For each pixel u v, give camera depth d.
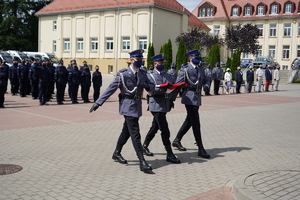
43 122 10.72
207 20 60.34
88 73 17.22
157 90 6.57
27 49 57.62
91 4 45.59
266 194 4.52
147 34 41.03
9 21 55.47
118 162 6.51
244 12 58.75
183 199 4.66
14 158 6.59
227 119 12.17
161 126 6.59
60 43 48.25
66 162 6.41
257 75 26.58
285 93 25.53
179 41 42.53
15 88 20.33
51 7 49.19
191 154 7.22
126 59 42.84
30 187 5.04
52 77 17.72
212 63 37.28
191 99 6.99
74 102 16.86
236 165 6.36
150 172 5.81
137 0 41.72
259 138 8.89
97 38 45.41
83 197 4.68
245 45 43.53
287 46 54.97
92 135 8.90
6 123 10.38
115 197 4.70
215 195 4.82
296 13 53.88
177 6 44.19
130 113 6.05
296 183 4.98
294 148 7.80
